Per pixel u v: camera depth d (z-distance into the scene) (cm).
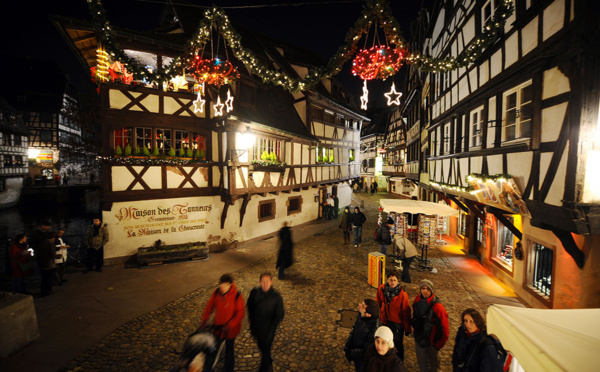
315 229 1608
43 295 717
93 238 883
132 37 952
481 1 801
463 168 938
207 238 1128
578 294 516
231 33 657
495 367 290
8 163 2931
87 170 2439
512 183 609
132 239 986
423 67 600
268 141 1323
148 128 1010
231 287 439
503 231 890
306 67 1903
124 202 968
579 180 453
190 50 689
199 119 1083
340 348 526
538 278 679
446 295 742
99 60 930
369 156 4375
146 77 738
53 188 3056
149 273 891
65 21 887
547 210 519
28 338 514
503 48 692
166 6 1373
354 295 746
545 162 533
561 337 246
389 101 516
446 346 534
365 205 2564
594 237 491
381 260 783
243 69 1266
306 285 811
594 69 445
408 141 2167
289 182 1480
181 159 1043
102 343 529
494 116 745
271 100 1484
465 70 930
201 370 325
